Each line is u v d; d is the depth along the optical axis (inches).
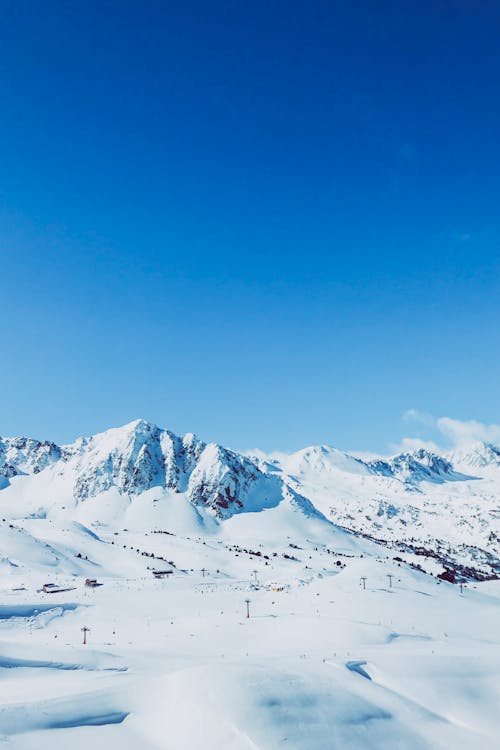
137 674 2111.2
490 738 1641.2
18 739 1266.0
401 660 2242.9
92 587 5590.6
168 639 3361.2
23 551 7106.3
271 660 2116.1
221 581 6525.6
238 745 1330.0
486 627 3909.9
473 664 2268.7
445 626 3890.3
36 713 1397.6
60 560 7214.6
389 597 4623.5
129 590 5442.9
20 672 2160.4
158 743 1348.4
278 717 1471.5
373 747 1455.5
